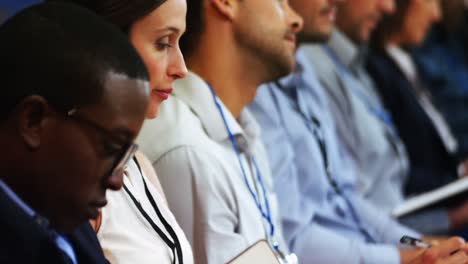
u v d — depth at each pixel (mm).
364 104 6887
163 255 3305
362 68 7684
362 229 5777
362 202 5883
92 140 2471
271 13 4211
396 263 5031
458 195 6496
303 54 6516
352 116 6734
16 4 5148
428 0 8445
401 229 5809
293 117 5430
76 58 2455
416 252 4906
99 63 2469
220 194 3947
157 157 3908
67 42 2473
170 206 3896
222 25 4195
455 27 9672
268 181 4535
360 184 6664
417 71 9258
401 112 7820
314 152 5473
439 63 9477
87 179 2488
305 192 5422
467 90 9555
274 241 4270
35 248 2473
